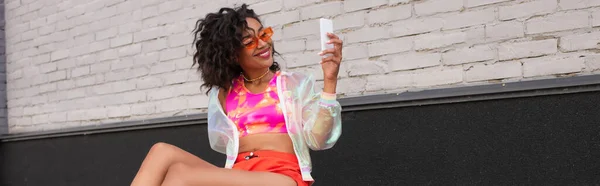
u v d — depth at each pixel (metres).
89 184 5.70
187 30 4.91
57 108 6.11
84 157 5.75
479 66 3.50
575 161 3.16
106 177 5.54
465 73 3.55
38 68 6.32
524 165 3.31
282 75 2.99
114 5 5.52
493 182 3.40
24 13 6.45
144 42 5.27
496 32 3.44
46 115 6.23
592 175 3.10
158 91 5.16
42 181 6.19
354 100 3.95
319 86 4.11
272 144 2.89
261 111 2.92
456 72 3.58
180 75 4.98
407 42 3.78
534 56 3.32
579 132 3.14
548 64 3.27
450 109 3.56
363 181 3.90
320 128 2.85
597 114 3.09
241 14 2.96
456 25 3.59
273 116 2.91
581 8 3.18
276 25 4.38
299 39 4.24
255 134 2.92
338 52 2.85
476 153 3.46
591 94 3.11
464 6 3.56
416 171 3.68
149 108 5.23
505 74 3.41
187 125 4.86
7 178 6.61
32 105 6.39
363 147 3.90
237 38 2.89
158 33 5.14
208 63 2.99
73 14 5.92
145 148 5.21
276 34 4.38
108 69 5.59
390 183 3.78
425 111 3.65
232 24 2.92
